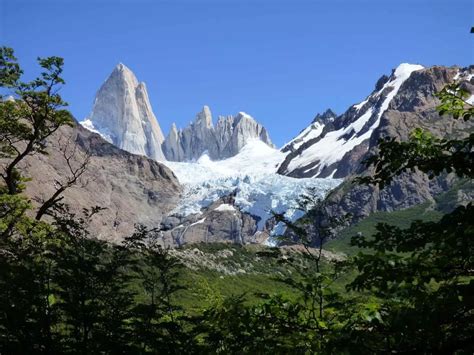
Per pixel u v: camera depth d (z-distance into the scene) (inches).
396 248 494.3
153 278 911.7
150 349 886.4
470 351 409.7
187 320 770.8
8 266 839.1
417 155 504.7
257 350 435.2
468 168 497.7
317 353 404.8
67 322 858.8
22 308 815.7
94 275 871.1
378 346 409.7
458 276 429.1
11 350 798.5
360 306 430.9
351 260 477.7
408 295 410.6
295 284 482.9
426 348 418.9
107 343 833.5
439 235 451.5
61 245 911.7
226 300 478.9
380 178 519.5
